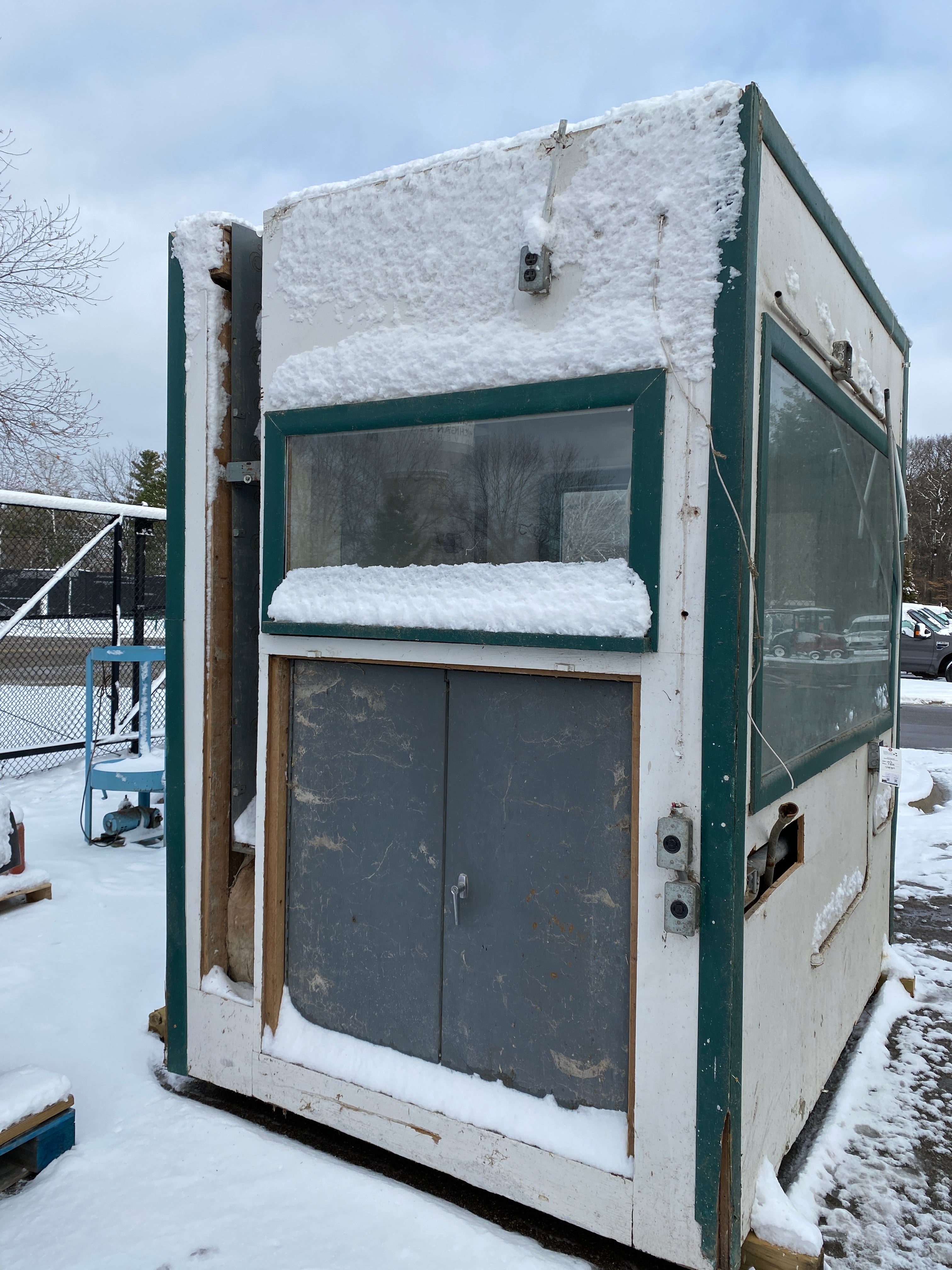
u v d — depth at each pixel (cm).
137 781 496
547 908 209
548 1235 208
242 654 276
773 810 218
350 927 242
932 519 3853
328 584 240
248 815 271
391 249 229
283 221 250
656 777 189
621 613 189
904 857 586
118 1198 215
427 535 228
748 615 183
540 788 209
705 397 183
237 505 272
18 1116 222
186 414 270
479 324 214
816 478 248
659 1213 189
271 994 252
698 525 184
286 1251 197
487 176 213
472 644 213
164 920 402
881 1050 309
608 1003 201
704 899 184
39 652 825
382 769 235
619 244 194
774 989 217
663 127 189
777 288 203
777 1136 222
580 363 198
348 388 235
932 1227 219
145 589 782
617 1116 200
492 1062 218
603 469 201
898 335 362
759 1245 191
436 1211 211
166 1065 274
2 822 416
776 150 197
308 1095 240
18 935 382
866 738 315
